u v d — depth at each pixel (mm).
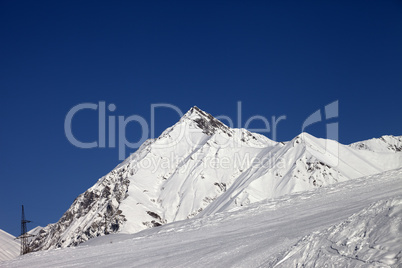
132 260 38188
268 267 23578
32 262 44562
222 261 30078
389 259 17609
